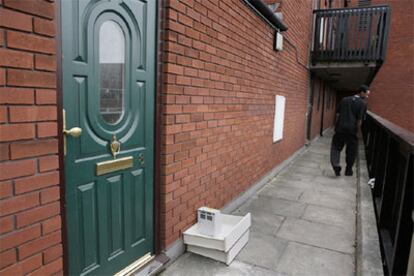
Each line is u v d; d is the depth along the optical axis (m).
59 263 1.52
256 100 4.15
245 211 3.76
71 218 1.66
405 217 2.07
